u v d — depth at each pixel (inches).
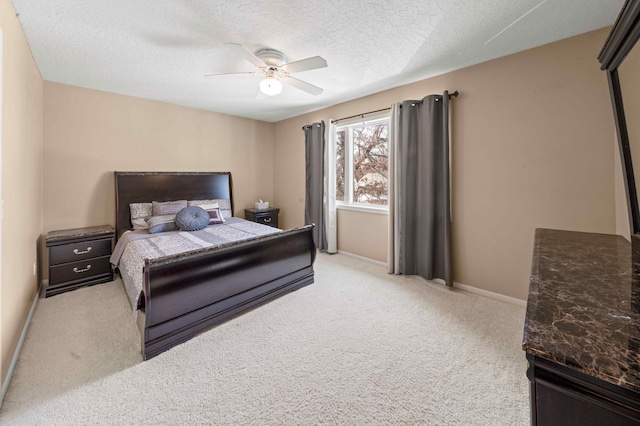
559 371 21.4
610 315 27.2
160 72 113.0
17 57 75.9
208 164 179.3
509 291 104.3
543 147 93.5
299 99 154.4
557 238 65.3
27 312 88.5
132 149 147.1
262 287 99.3
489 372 66.4
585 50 84.5
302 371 67.2
